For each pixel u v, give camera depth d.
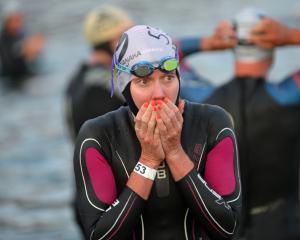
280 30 6.95
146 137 4.42
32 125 19.20
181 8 42.56
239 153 6.96
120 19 9.03
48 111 20.97
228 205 4.53
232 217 4.51
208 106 4.84
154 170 4.49
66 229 11.20
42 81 26.05
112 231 4.41
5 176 14.44
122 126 4.71
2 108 21.81
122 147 4.68
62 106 21.67
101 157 4.63
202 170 4.69
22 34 27.36
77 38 35.53
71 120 8.95
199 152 4.68
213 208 4.43
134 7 44.25
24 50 26.88
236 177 4.69
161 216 4.65
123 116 4.75
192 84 7.29
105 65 8.81
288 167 7.04
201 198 4.44
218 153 4.69
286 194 7.09
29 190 13.37
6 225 11.49
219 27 7.18
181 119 4.43
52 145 16.89
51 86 25.02
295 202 7.18
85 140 4.66
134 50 4.49
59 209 12.23
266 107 6.93
